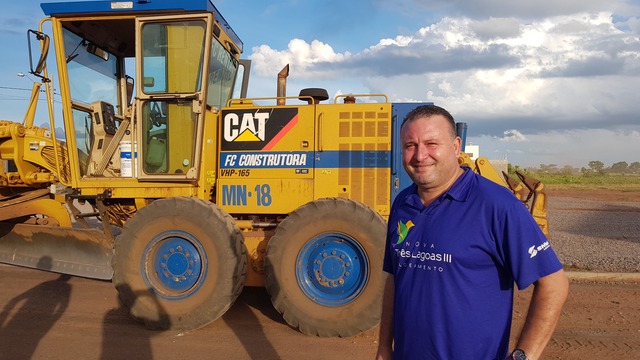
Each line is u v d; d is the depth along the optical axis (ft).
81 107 19.97
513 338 15.42
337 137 17.92
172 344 15.01
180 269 16.53
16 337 15.35
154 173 18.15
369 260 15.61
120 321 17.08
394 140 17.66
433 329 6.48
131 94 23.09
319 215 16.11
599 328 16.11
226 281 16.01
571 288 20.99
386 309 7.80
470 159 17.92
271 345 14.98
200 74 17.62
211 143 18.67
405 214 7.05
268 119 18.34
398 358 6.97
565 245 30.99
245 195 18.33
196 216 16.29
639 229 38.68
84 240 19.77
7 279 22.57
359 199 17.74
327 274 16.08
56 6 17.90
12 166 23.04
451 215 6.51
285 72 20.77
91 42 20.61
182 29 17.72
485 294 6.34
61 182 20.01
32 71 17.97
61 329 16.15
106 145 21.12
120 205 19.62
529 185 17.47
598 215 48.26
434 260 6.49
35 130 22.66
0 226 21.56
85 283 21.98
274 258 16.17
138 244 16.70
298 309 15.84
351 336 15.64
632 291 20.49
